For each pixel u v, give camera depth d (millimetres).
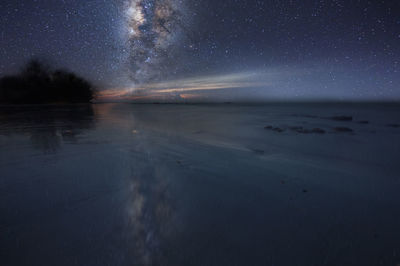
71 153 2191
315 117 6043
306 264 785
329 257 826
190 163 1999
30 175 1572
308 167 2021
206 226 1008
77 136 3059
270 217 1104
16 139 2766
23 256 774
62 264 749
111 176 1600
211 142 3092
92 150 2330
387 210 1205
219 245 875
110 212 1103
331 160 2312
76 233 920
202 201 1257
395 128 4422
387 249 877
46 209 1105
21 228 937
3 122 4125
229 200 1278
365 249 874
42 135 3061
